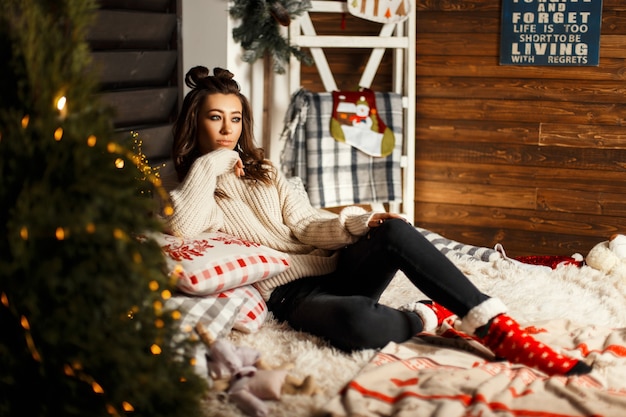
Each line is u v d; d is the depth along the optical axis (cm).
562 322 251
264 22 354
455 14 388
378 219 240
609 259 321
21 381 165
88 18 174
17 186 162
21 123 164
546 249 392
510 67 383
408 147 395
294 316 246
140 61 326
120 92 315
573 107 377
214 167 244
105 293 161
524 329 239
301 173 373
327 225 249
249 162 263
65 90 169
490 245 401
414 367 215
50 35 170
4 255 159
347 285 248
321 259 251
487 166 395
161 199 244
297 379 209
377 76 405
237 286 239
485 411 186
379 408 195
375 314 230
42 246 158
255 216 259
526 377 209
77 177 159
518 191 392
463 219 404
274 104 389
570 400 195
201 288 223
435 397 197
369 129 378
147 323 174
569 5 369
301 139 371
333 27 398
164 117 351
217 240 241
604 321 267
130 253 165
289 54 359
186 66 354
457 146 398
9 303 160
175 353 183
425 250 224
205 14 348
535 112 383
